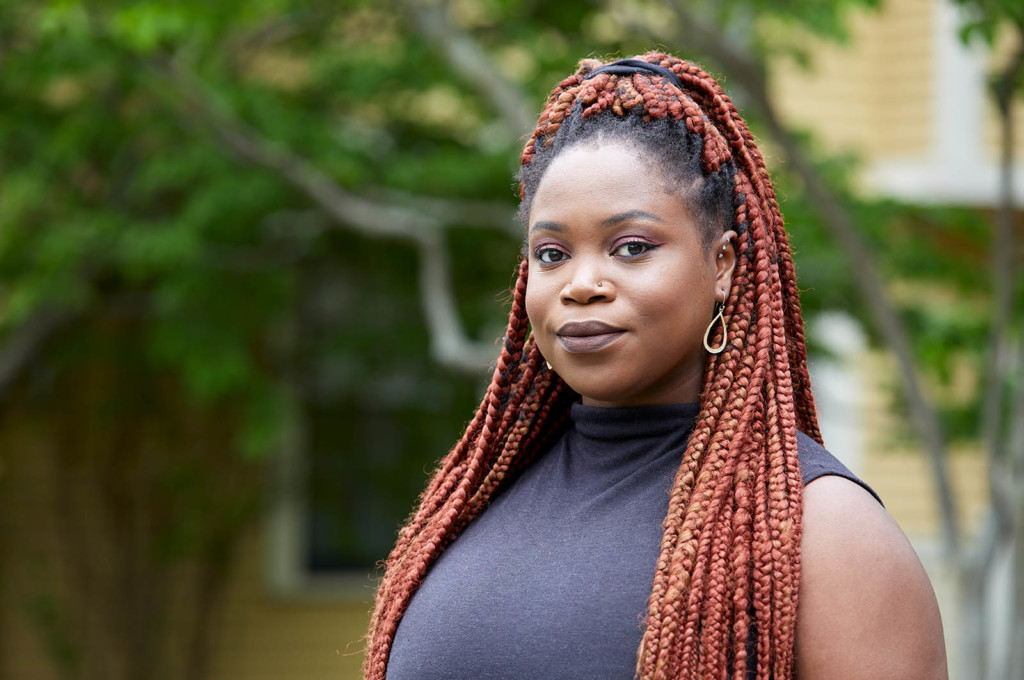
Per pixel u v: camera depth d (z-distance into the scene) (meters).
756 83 4.29
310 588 8.05
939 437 4.53
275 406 6.43
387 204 6.14
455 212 6.16
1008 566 7.21
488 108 6.55
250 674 7.94
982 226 6.00
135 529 7.81
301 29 6.46
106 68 5.56
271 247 6.66
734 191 1.69
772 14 5.25
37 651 7.75
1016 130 7.89
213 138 5.95
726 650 1.50
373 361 7.59
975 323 5.64
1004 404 5.46
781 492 1.54
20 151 6.21
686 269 1.62
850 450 7.86
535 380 1.88
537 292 1.67
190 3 4.97
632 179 1.62
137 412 7.74
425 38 5.62
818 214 5.18
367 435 7.94
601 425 1.73
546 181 1.67
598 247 1.63
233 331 6.18
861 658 1.47
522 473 1.89
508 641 1.60
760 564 1.51
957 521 4.58
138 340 7.46
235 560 7.97
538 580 1.62
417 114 6.80
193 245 5.77
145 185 5.94
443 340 5.64
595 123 1.68
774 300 1.68
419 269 7.17
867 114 7.99
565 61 6.13
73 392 7.75
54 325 6.55
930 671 1.49
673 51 5.35
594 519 1.66
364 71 6.36
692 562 1.53
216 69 5.96
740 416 1.61
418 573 1.82
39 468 7.77
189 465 7.80
